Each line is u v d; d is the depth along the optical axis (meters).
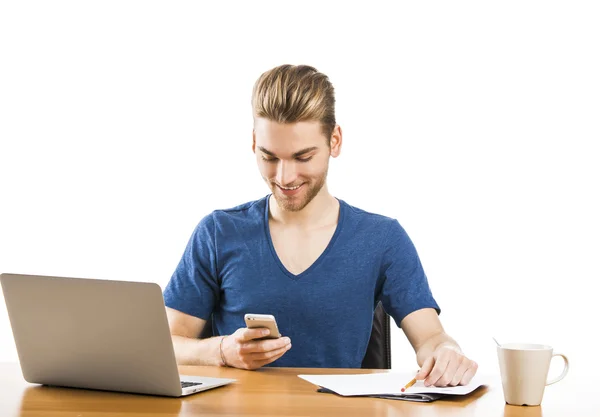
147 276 3.60
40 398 1.36
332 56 3.52
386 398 1.37
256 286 1.96
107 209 3.62
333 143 1.91
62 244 3.61
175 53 3.60
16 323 1.44
